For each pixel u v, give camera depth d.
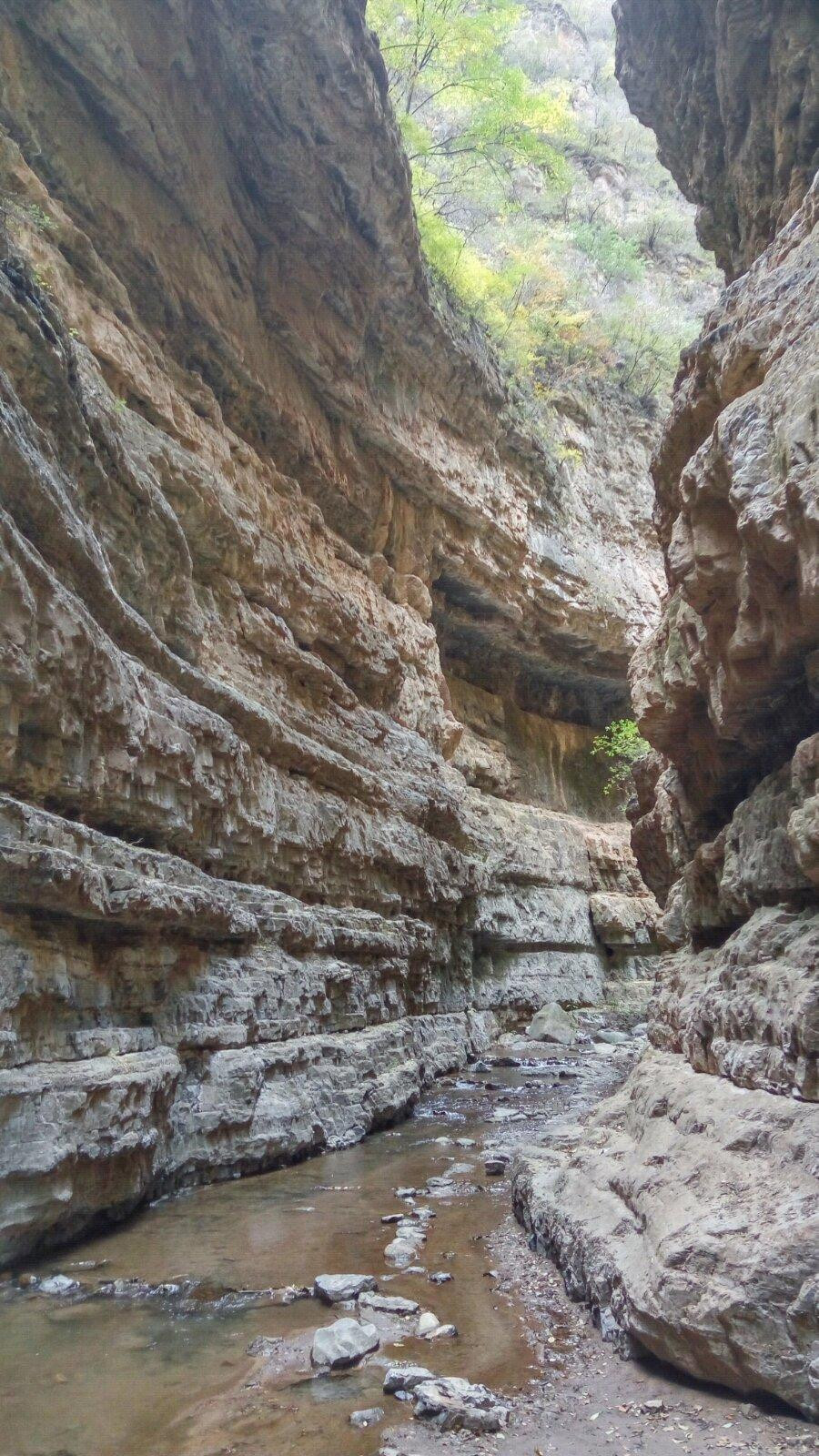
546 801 30.81
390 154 17.44
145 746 8.43
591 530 31.39
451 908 19.00
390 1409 3.93
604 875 29.41
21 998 6.07
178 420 13.48
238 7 14.52
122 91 12.93
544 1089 14.66
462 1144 10.51
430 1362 4.40
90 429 9.38
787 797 6.07
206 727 9.84
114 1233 6.68
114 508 9.93
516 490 27.62
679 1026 7.18
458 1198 7.89
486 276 28.25
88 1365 4.38
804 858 4.70
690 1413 3.70
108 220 13.34
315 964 11.62
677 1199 4.47
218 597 13.08
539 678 32.53
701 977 7.30
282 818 12.05
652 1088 6.35
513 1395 4.03
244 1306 5.21
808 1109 4.26
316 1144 9.88
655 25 12.90
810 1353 3.44
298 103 15.73
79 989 6.93
